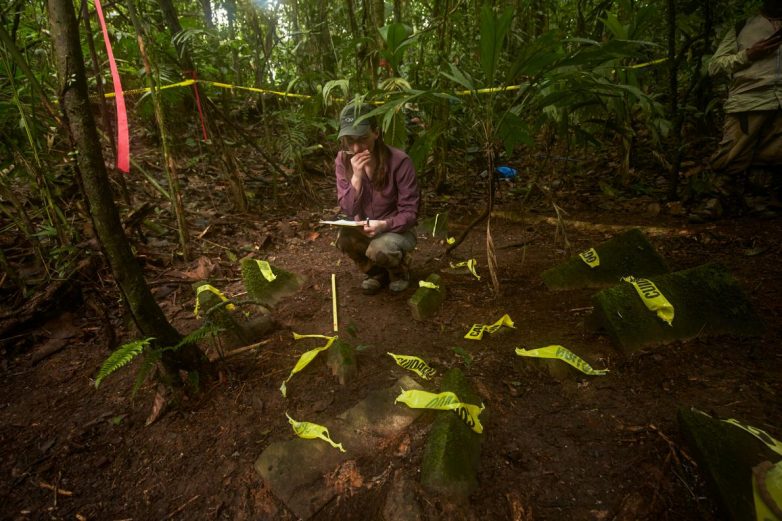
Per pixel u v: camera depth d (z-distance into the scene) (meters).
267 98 5.64
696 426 1.33
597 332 2.01
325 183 4.91
